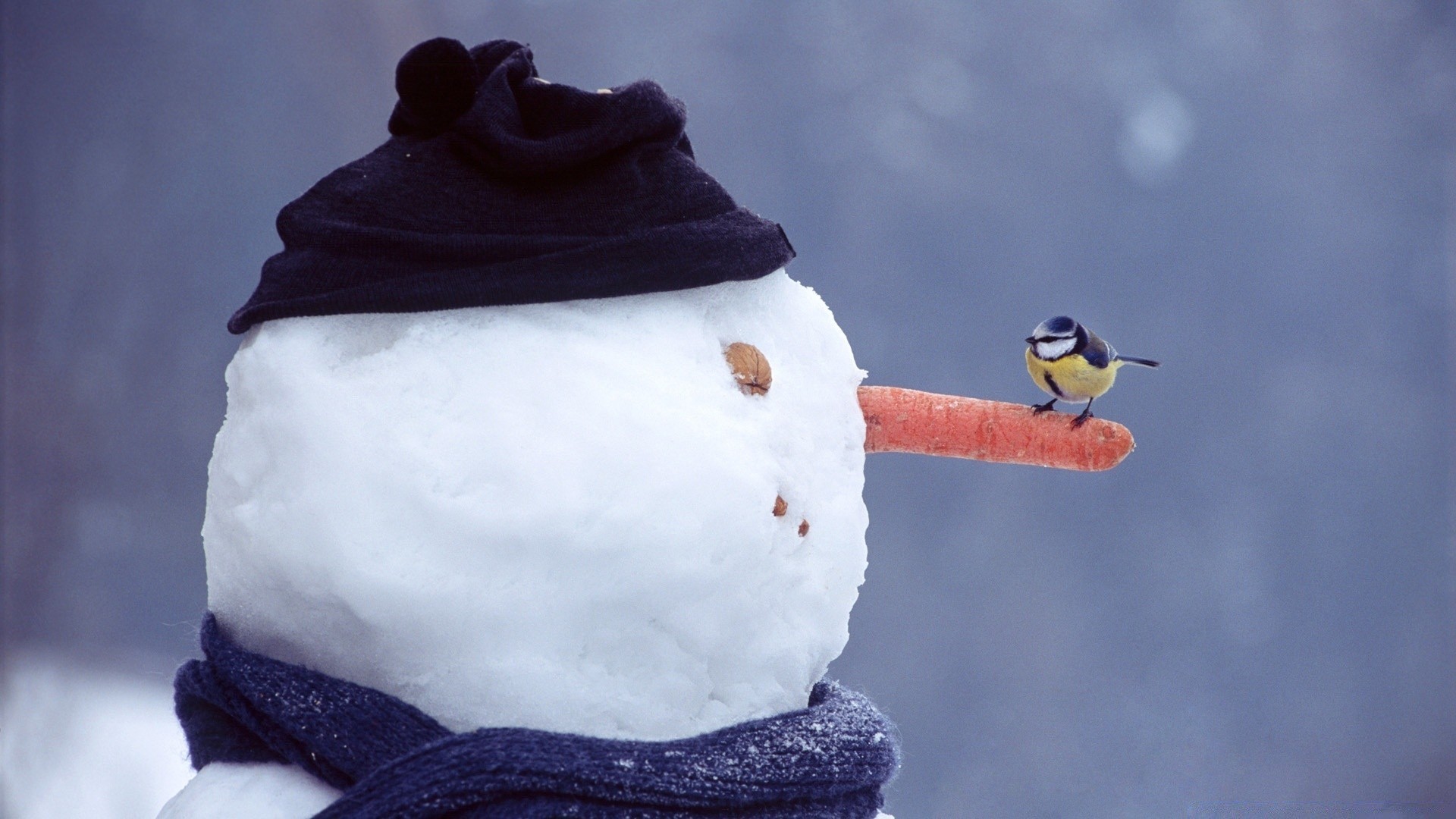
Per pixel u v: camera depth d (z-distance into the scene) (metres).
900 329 43.16
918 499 37.25
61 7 34.66
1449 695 37.34
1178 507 42.78
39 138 34.31
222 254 35.22
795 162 43.53
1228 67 49.25
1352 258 47.53
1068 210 45.78
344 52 36.72
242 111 36.09
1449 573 42.44
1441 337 46.84
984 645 36.22
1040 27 46.75
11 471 29.22
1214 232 47.59
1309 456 44.22
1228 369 45.91
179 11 35.59
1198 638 38.88
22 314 32.19
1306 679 38.38
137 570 29.09
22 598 26.81
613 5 42.25
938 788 27.12
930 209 43.59
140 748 13.85
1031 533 37.72
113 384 32.03
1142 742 27.05
